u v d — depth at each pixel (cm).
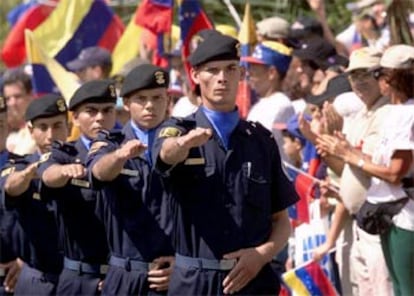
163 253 1614
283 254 1927
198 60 1471
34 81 2352
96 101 1717
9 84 2397
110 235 1639
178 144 1395
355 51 1845
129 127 1627
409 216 1717
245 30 2247
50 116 1839
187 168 1465
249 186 1473
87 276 1723
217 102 1470
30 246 1825
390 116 1722
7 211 1825
